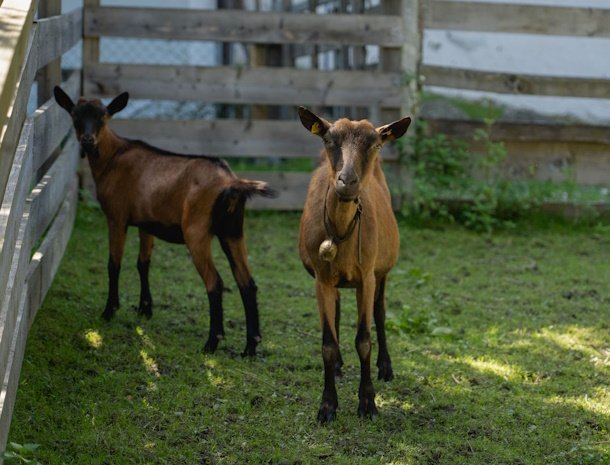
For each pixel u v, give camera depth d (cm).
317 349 633
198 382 559
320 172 536
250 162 1212
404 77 992
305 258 557
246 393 546
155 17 970
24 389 514
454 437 496
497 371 600
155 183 643
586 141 1022
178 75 979
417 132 996
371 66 1119
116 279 658
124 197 656
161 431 491
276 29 981
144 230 659
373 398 522
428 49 1463
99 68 968
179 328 658
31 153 521
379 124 1002
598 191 1114
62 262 773
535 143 1026
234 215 614
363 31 990
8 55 394
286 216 988
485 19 1011
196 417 509
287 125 995
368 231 506
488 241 937
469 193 1002
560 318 722
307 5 1251
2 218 400
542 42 1459
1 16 454
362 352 518
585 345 660
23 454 420
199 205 614
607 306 753
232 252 622
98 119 656
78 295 696
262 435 492
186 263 824
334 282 518
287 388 559
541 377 595
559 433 506
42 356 562
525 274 837
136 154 664
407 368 603
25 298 484
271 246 886
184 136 984
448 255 886
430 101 1415
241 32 979
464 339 669
